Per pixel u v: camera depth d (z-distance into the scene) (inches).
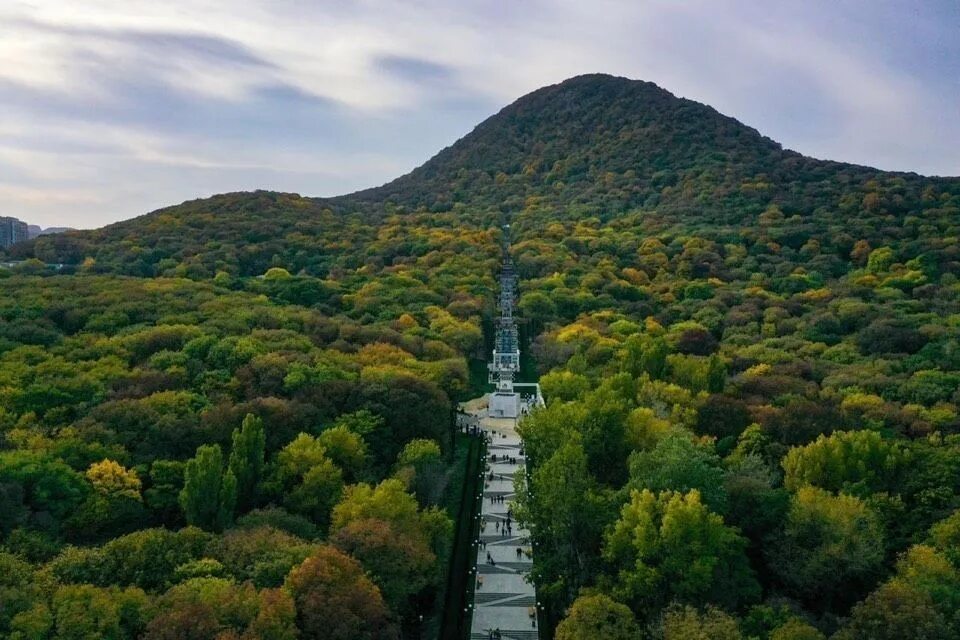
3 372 7283.5
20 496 4842.5
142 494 5482.3
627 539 4525.1
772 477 5728.3
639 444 6107.3
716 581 4306.1
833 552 4475.9
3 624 3479.3
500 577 5339.6
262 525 4734.3
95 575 4101.9
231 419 6343.5
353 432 6476.4
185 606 3526.1
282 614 3582.7
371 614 3772.1
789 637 3649.1
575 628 3902.6
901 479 5684.1
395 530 4690.0
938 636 3553.2
